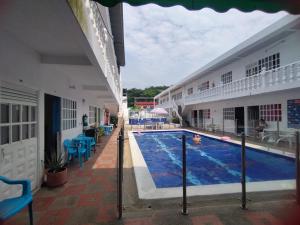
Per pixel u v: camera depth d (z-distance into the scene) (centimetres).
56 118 700
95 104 1505
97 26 462
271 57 1272
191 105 2592
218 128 1928
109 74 838
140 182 523
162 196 437
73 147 775
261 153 981
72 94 826
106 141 1309
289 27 1043
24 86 441
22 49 425
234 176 730
